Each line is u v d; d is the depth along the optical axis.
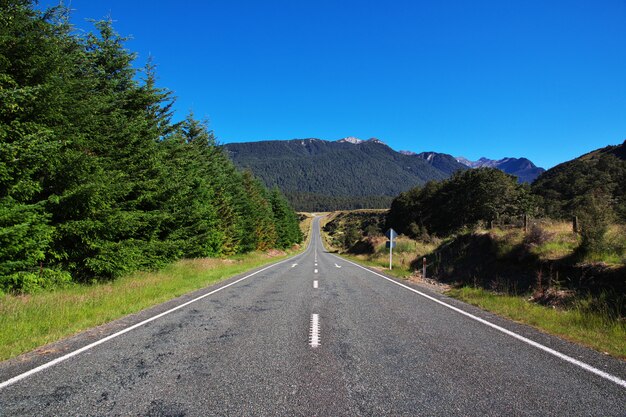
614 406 3.43
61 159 9.72
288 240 73.88
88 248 11.45
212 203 27.78
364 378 4.11
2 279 8.59
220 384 3.93
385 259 30.09
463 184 61.59
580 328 6.63
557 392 3.73
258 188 53.34
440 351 5.15
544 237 12.51
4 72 8.54
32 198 9.91
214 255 26.34
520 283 11.27
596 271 9.07
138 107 15.98
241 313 7.96
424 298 10.21
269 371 4.33
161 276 14.20
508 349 5.27
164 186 15.96
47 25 9.15
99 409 3.35
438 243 24.14
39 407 3.38
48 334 6.08
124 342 5.65
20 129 8.45
